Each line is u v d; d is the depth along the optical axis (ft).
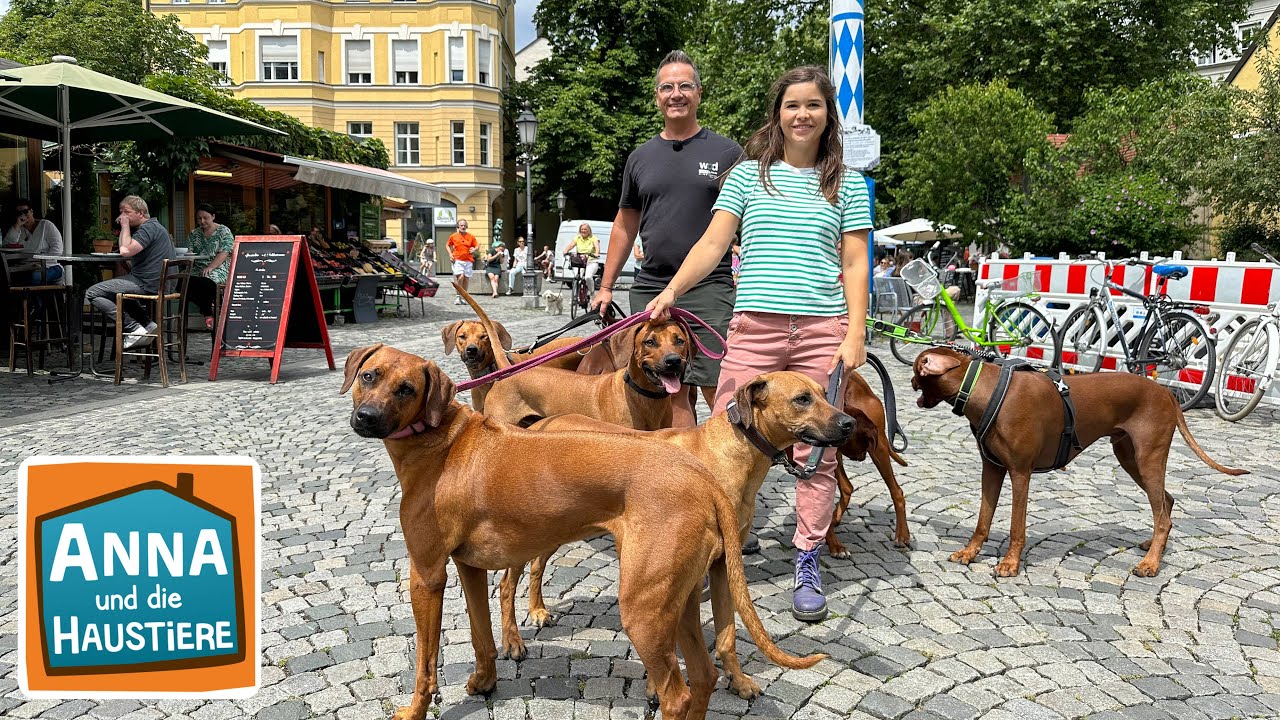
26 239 37.32
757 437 9.75
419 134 128.36
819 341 11.88
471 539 8.74
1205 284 28.09
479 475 8.61
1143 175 52.80
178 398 26.63
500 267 80.64
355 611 11.98
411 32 126.21
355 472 18.63
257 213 55.36
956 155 59.41
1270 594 12.71
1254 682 10.19
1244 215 52.85
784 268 11.80
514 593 10.67
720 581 9.56
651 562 7.91
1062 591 12.80
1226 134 50.21
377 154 74.43
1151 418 13.78
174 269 32.53
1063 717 9.43
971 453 21.08
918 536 15.21
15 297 31.04
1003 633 11.43
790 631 11.50
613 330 12.61
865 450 13.91
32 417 23.24
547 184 131.03
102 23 76.07
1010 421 13.09
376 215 71.10
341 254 52.11
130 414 23.89
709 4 93.25
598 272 62.59
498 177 131.75
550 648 10.97
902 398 28.02
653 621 7.95
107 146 46.42
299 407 25.58
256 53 124.06
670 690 8.04
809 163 12.12
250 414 24.47
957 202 61.21
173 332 41.83
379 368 8.63
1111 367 30.07
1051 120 61.00
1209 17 77.25
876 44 82.69
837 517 15.10
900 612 12.08
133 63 77.46
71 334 30.73
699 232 14.53
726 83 87.51
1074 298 33.24
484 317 16.70
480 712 9.52
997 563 13.88
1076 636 11.35
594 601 12.41
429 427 8.80
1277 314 24.99
